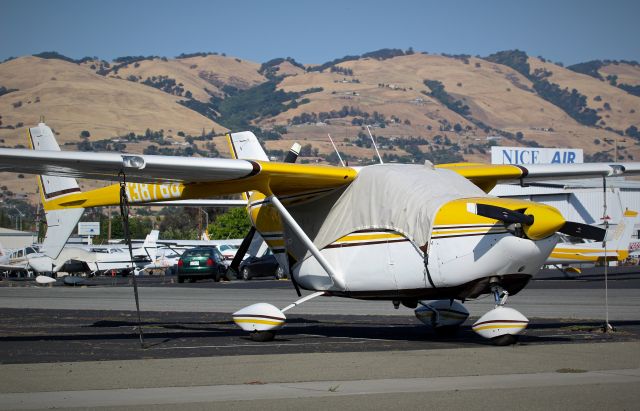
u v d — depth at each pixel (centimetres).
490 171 1509
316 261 1392
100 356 1113
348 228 1335
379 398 798
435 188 1253
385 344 1241
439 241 1194
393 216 1264
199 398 806
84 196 1678
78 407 768
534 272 1186
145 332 1455
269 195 1339
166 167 1209
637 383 865
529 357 1058
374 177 1315
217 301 2273
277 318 1293
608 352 1099
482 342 1251
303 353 1125
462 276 1179
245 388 859
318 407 759
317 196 1392
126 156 1193
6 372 963
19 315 1838
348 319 1711
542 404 759
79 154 1167
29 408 764
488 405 758
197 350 1180
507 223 1148
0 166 1209
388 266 1266
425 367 984
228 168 1234
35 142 1950
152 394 829
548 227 1136
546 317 1645
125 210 1239
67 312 1923
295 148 1509
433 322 1378
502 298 1200
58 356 1114
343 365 1005
